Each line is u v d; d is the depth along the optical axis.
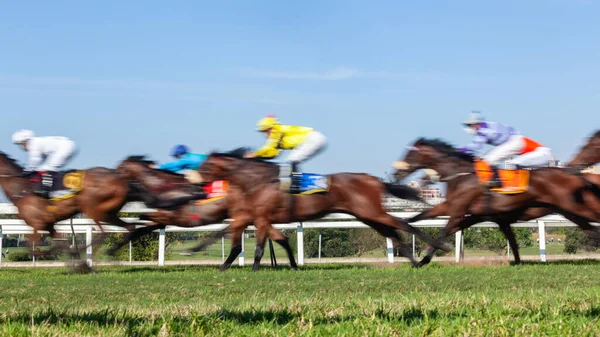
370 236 25.14
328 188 12.68
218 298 7.57
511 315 5.18
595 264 14.05
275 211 12.77
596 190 13.21
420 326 4.74
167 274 12.00
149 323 5.01
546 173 13.14
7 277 11.84
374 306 5.89
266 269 13.62
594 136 13.12
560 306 5.55
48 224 13.19
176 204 13.27
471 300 6.21
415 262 13.30
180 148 14.12
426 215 13.46
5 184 13.29
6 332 4.53
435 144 13.24
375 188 12.77
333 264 16.23
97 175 13.02
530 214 14.14
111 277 11.34
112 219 13.14
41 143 13.20
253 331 4.79
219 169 12.90
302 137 12.65
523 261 16.23
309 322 4.94
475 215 13.24
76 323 4.96
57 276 11.98
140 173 13.27
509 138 13.38
